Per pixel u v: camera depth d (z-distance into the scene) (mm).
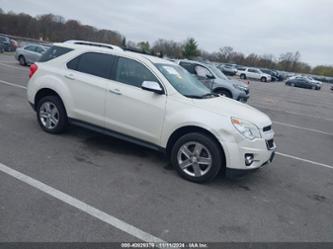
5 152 4660
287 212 3906
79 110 5309
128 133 4887
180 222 3354
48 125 5762
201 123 4223
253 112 4656
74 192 3719
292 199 4324
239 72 43719
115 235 3006
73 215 3236
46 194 3590
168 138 4535
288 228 3512
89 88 5133
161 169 4754
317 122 12031
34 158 4574
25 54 19078
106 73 5090
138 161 4973
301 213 3926
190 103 4434
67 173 4211
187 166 4461
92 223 3143
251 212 3775
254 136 4191
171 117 4457
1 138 5223
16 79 12578
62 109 5547
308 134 9219
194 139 4316
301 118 12578
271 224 3553
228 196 4125
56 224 3053
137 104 4699
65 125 5637
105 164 4684
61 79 5473
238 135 4113
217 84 11812
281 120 11344
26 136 5473
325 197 4543
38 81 5730
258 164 4262
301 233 3438
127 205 3570
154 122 4605
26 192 3580
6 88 10109
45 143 5250
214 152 4219
